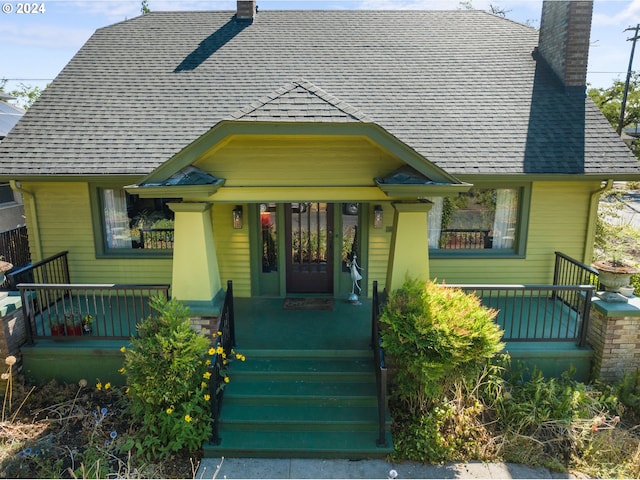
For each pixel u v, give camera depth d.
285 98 5.71
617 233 10.66
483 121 8.38
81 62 9.89
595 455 5.39
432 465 5.29
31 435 5.65
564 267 8.34
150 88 9.17
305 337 6.93
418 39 10.63
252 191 6.14
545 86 9.16
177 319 5.67
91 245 8.43
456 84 9.23
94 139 8.08
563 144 7.97
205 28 11.11
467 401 5.93
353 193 6.16
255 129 5.49
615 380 6.46
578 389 6.11
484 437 5.59
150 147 7.91
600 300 6.65
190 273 6.19
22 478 4.92
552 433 5.63
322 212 8.41
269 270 8.68
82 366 6.60
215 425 5.44
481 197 8.41
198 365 5.70
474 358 5.55
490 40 10.61
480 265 8.51
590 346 6.65
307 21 11.37
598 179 7.61
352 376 6.19
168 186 5.58
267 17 11.56
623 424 6.00
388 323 5.68
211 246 6.42
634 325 6.29
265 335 7.00
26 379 6.60
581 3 8.73
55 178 7.52
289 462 5.32
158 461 5.28
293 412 5.79
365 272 8.55
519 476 5.11
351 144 6.01
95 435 5.57
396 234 6.21
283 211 8.38
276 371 6.20
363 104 8.65
